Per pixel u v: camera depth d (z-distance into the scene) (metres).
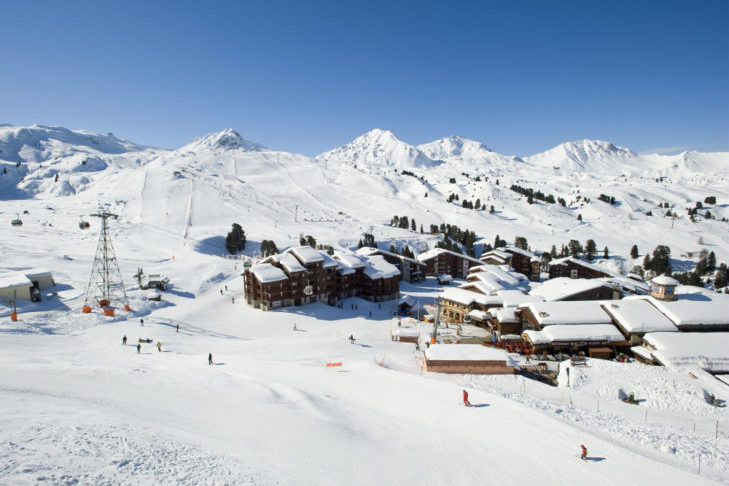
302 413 30.80
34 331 58.62
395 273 112.62
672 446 32.91
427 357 53.75
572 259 154.75
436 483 23.33
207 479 17.34
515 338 70.12
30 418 20.08
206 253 150.62
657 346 58.78
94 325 66.00
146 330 65.06
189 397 31.12
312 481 20.09
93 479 15.10
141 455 18.16
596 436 33.16
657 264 181.00
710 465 30.61
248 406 30.62
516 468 26.59
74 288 87.00
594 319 68.81
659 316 66.94
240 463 20.02
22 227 152.88
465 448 29.02
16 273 81.75
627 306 70.31
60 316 67.88
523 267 168.88
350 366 52.72
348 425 30.73
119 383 32.44
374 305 105.00
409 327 82.50
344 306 101.25
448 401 39.41
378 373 48.91
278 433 26.16
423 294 122.19
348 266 109.75
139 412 25.45
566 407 41.50
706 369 54.06
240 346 61.94
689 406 44.62
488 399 40.34
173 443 20.64
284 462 21.80
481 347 56.84
